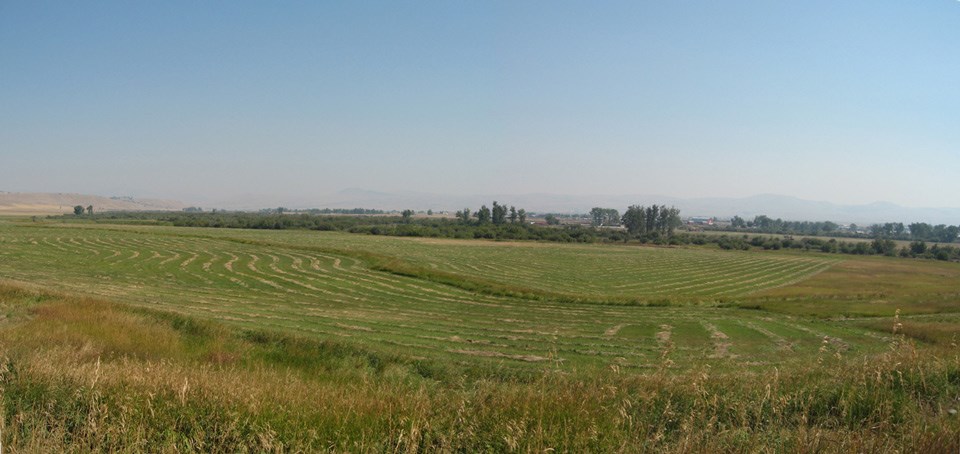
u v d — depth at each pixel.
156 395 6.47
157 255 57.41
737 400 6.77
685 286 55.25
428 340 21.83
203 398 6.47
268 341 17.55
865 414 6.56
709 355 20.47
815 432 5.56
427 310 32.12
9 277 34.44
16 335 12.66
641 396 6.93
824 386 7.36
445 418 6.11
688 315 32.81
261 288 39.12
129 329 15.83
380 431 5.83
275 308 28.67
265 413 6.02
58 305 18.84
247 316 24.78
